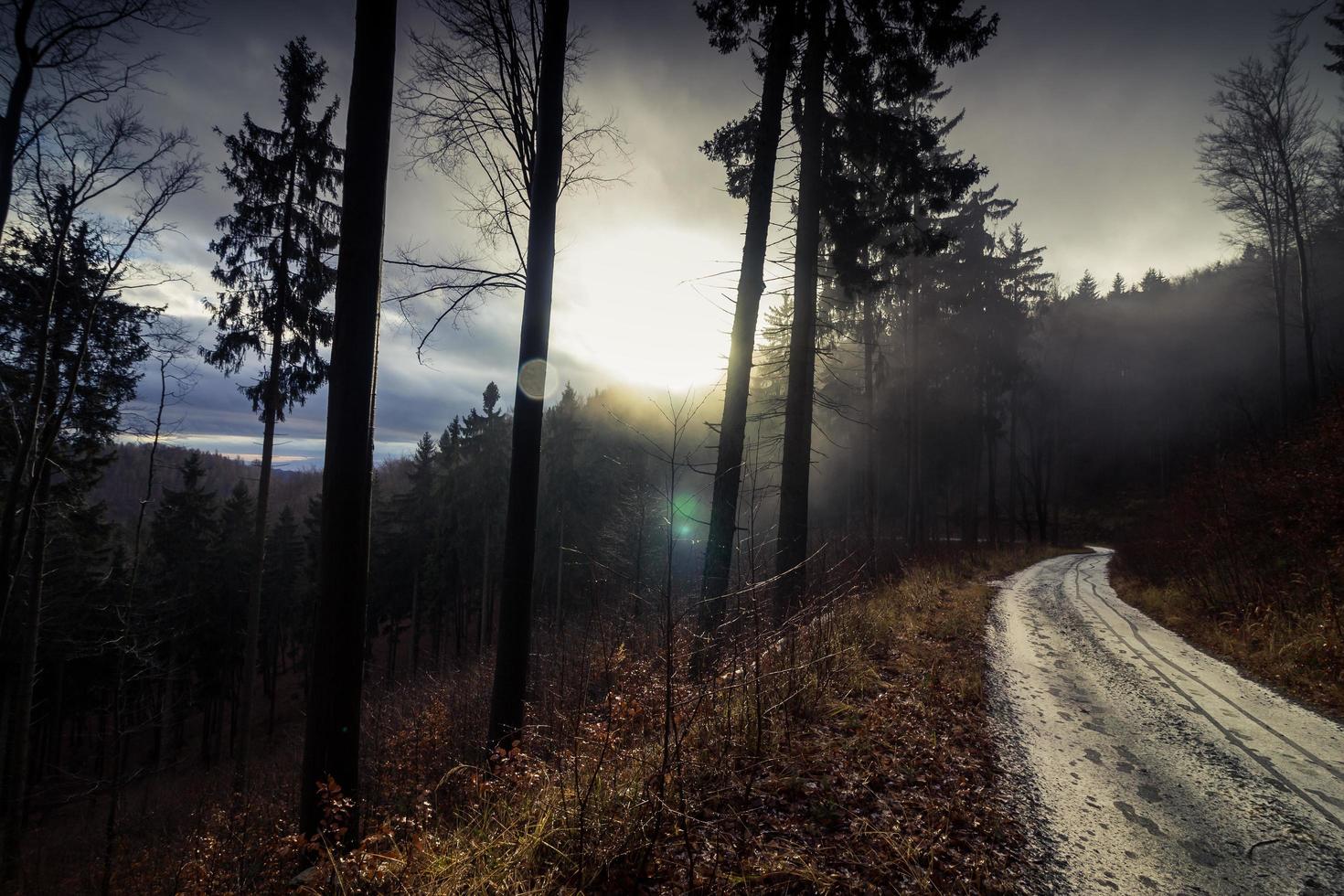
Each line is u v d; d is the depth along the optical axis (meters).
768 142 8.67
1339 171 22.06
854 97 10.08
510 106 7.40
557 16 6.93
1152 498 48.41
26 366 11.79
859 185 10.84
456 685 16.22
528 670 6.74
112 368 12.33
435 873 3.00
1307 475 12.98
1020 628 11.15
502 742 6.16
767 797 3.86
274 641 34.91
